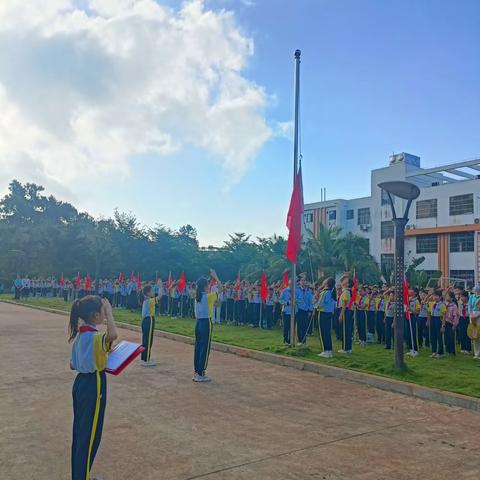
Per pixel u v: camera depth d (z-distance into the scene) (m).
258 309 18.83
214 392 7.91
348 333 12.07
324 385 8.62
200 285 8.88
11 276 50.00
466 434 5.98
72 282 34.81
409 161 44.28
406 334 13.32
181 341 14.08
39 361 10.45
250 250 54.56
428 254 41.22
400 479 4.60
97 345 4.02
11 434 5.74
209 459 5.02
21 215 69.69
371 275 29.56
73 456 3.99
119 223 49.03
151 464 4.88
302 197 12.71
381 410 7.04
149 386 8.25
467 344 12.99
